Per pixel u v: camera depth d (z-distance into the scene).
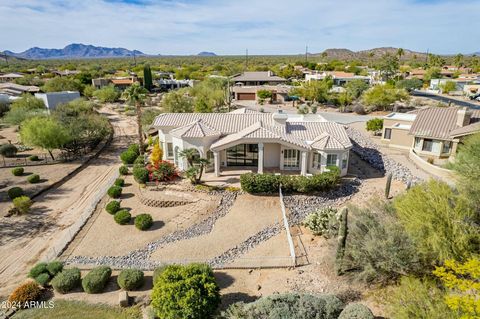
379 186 31.48
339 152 32.22
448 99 82.44
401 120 42.78
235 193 29.58
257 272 20.00
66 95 76.12
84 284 18.86
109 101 100.81
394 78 112.56
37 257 23.73
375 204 20.95
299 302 14.57
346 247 17.89
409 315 12.56
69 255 22.91
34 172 41.12
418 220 16.11
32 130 43.53
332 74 115.81
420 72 135.25
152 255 22.62
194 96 86.88
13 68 194.50
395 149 42.47
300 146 31.95
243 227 25.42
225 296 17.88
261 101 83.62
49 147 44.25
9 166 43.19
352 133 48.97
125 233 25.61
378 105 67.88
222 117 38.38
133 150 44.62
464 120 36.88
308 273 19.23
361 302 15.88
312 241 22.98
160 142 38.88
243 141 31.88
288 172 33.75
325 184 29.36
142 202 29.97
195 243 23.78
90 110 66.06
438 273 12.98
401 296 13.43
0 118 69.31
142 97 40.84
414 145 40.00
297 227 25.23
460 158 21.45
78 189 36.44
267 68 168.12
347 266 17.95
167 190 31.09
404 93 71.19
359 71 137.12
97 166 44.59
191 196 29.73
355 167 37.09
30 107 67.38
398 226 17.11
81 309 17.62
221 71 157.88
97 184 37.84
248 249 22.69
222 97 79.06
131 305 17.83
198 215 27.36
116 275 20.50
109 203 28.78
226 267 20.48
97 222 27.36
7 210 30.98
